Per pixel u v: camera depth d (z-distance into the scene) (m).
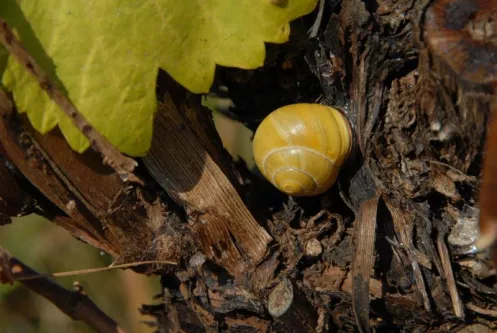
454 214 0.28
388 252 0.28
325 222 0.29
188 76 0.27
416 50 0.27
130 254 0.29
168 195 0.29
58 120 0.27
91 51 0.27
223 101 0.33
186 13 0.27
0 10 0.27
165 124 0.28
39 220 0.43
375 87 0.28
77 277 0.42
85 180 0.28
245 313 0.29
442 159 0.27
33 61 0.27
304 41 0.28
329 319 0.29
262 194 0.30
